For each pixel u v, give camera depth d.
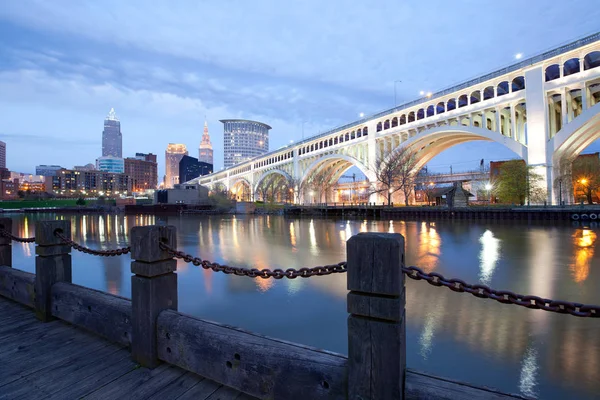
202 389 2.98
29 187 194.50
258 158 113.62
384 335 2.05
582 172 46.78
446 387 1.99
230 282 11.93
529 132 42.03
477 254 18.16
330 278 12.39
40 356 3.69
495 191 55.78
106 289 11.43
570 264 14.96
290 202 97.19
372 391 2.09
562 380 5.29
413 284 11.39
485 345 6.58
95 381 3.17
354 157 72.00
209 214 78.38
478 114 50.25
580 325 7.54
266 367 2.62
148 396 2.91
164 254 3.45
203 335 3.03
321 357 2.43
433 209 48.03
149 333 3.36
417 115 60.78
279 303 9.52
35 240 4.83
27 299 5.16
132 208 87.06
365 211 56.47
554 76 43.12
